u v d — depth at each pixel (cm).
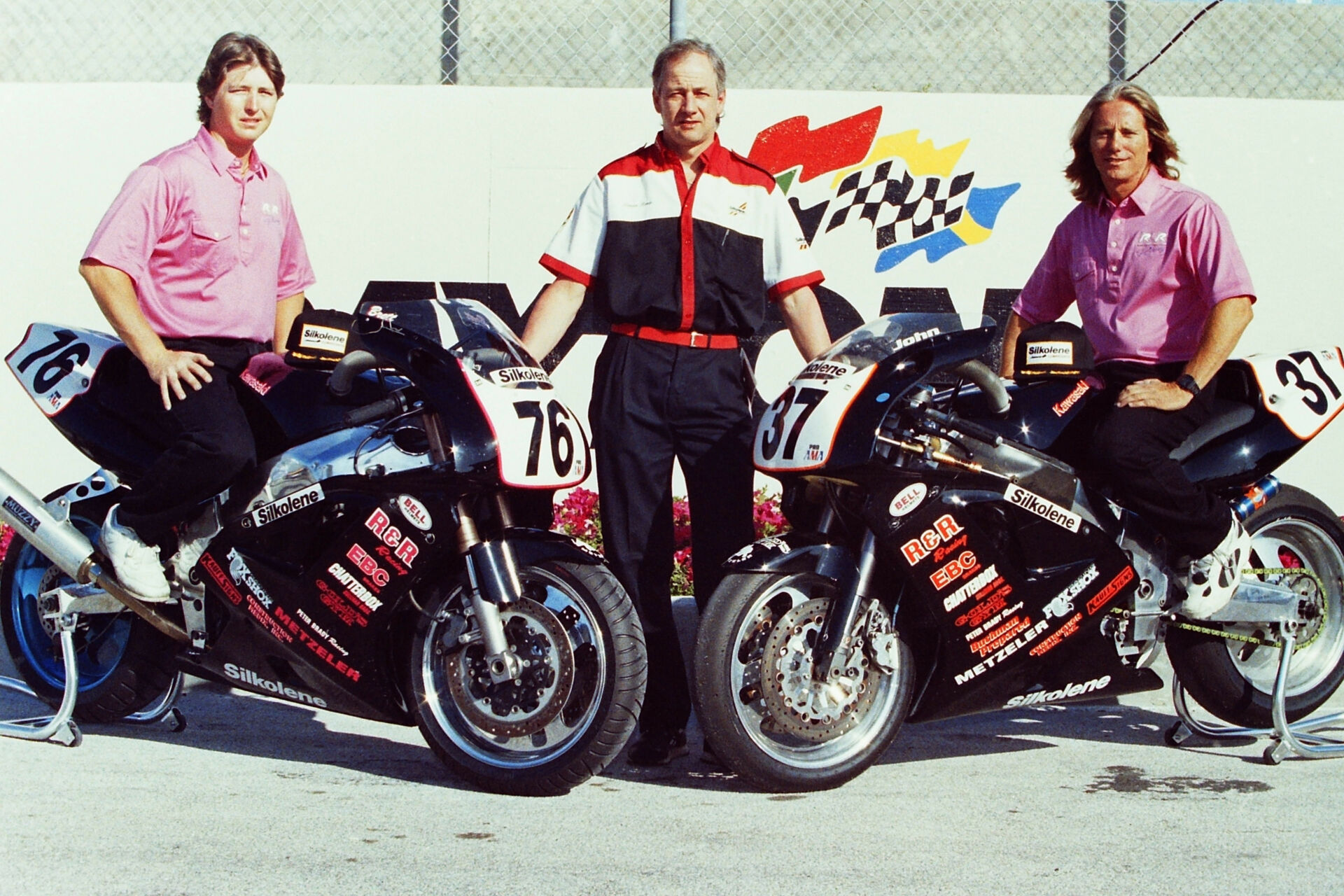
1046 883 296
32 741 418
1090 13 689
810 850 319
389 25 675
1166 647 430
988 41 687
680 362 401
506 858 311
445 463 360
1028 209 657
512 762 366
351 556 370
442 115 649
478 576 362
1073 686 397
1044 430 392
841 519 376
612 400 404
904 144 652
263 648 387
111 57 674
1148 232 413
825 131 650
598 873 301
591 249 411
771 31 681
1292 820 346
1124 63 690
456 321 375
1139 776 391
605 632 358
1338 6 689
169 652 421
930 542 369
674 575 581
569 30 675
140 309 399
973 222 657
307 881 294
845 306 654
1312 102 664
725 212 404
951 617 373
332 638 373
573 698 376
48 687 444
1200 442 417
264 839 322
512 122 650
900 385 367
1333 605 450
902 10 683
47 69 673
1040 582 383
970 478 375
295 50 676
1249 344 669
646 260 400
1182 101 663
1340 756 415
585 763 356
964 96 654
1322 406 426
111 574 400
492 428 359
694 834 331
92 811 343
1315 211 667
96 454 411
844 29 683
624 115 652
